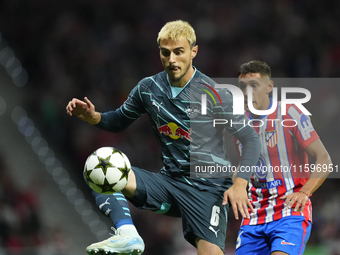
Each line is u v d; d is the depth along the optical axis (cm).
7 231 3066
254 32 4991
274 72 4775
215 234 1267
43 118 3988
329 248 3073
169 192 1303
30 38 4516
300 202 1287
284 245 1277
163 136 1305
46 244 3134
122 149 3994
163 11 5062
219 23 5006
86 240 3428
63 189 3638
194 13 5066
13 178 3441
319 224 3222
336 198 3316
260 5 5119
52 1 4775
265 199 1380
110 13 4956
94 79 4491
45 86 4272
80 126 4056
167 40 1216
